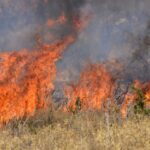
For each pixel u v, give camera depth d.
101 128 32.94
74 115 38.97
